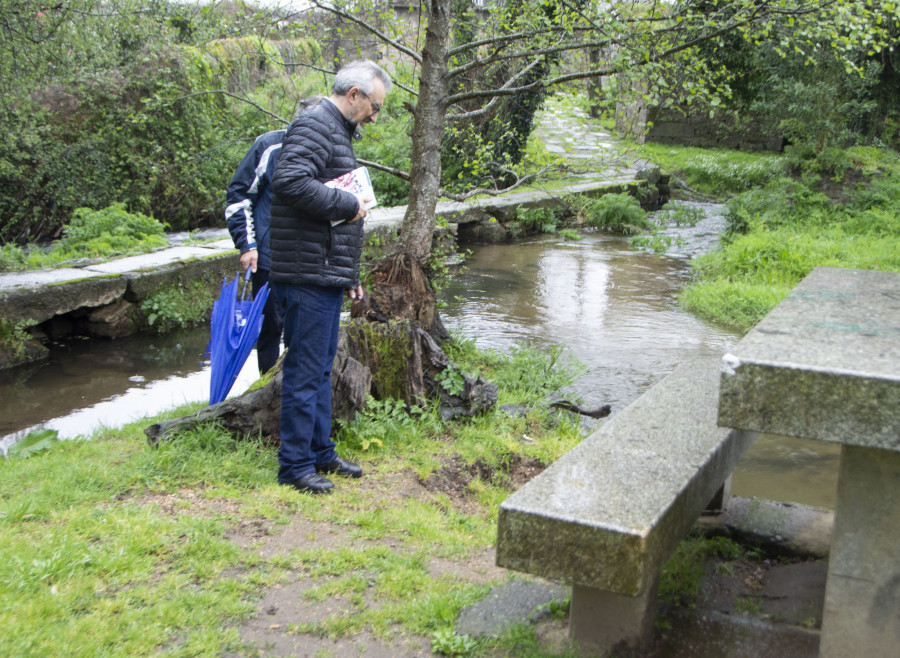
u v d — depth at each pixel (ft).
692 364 12.52
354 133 12.50
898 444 5.49
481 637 8.17
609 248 47.91
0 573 8.61
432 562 10.27
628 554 6.52
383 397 16.21
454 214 45.27
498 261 42.83
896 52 62.18
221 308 15.08
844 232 48.06
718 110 73.31
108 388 22.76
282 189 11.27
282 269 11.80
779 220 50.11
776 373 5.76
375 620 8.45
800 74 58.29
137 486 11.68
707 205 64.18
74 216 38.96
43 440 14.87
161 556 9.49
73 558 9.06
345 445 14.65
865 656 6.66
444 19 19.17
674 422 9.53
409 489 13.38
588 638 7.71
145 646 7.61
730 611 8.82
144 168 42.22
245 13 21.48
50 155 39.60
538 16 18.31
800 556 10.21
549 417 18.45
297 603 8.75
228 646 7.79
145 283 29.37
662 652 7.84
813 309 7.84
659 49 17.81
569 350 25.59
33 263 30.19
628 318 30.37
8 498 11.25
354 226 12.09
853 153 60.08
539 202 53.47
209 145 44.09
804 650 7.81
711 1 17.78
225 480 12.32
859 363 5.79
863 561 6.56
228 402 13.97
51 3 32.53
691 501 7.83
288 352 12.27
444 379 16.74
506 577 9.90
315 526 10.98
